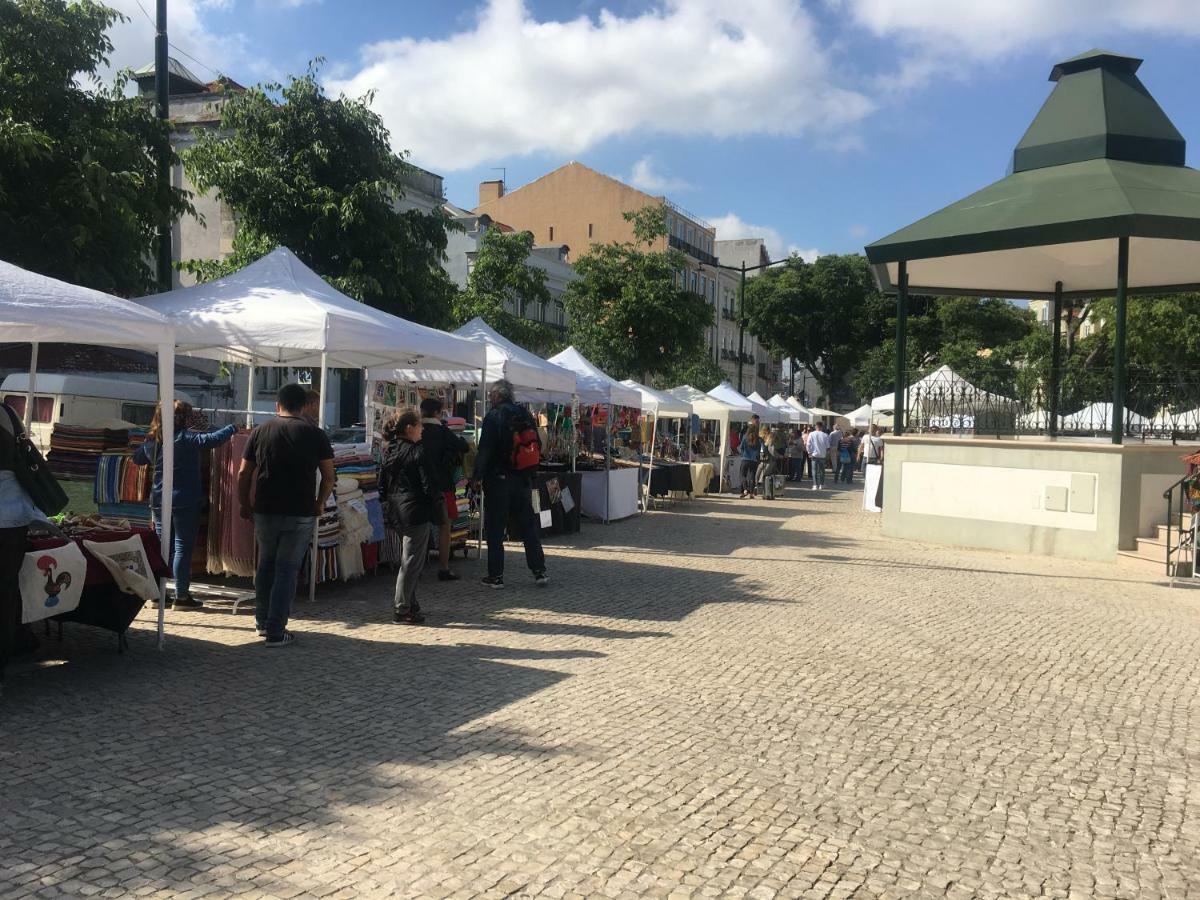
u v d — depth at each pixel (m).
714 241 71.25
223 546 8.25
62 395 13.71
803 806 4.21
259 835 3.71
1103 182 14.28
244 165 15.62
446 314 17.92
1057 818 4.20
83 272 11.54
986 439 14.48
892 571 11.50
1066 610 9.27
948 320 56.25
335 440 13.53
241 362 11.41
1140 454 12.85
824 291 59.06
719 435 31.39
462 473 10.98
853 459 33.75
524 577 10.08
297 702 5.44
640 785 4.38
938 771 4.74
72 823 3.74
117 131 12.16
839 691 6.11
